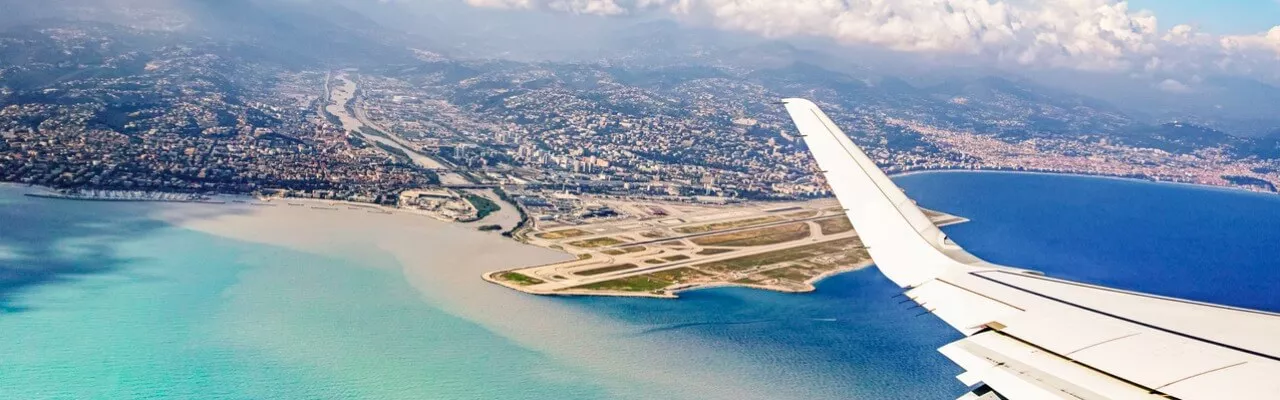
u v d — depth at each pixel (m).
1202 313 16.94
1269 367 13.99
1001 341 15.49
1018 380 13.92
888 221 19.59
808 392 83.88
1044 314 16.66
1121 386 13.50
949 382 87.69
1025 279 18.95
